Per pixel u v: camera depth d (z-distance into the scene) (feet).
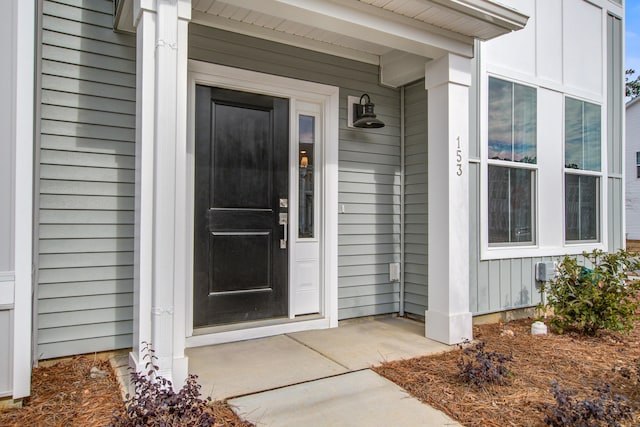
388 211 14.16
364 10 9.45
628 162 47.03
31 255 7.10
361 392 8.07
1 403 6.94
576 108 17.11
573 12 17.08
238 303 11.64
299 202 12.78
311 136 12.98
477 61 13.79
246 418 7.02
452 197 11.24
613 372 9.37
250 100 11.85
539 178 15.53
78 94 9.43
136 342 7.76
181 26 7.73
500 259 14.12
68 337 9.28
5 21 6.96
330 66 12.93
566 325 12.87
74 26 9.40
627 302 12.40
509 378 8.72
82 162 9.45
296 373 8.93
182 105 7.78
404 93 14.39
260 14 10.57
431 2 9.46
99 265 9.59
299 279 12.64
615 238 18.76
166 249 7.42
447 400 7.77
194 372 8.91
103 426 6.30
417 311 13.79
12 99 6.97
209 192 11.22
